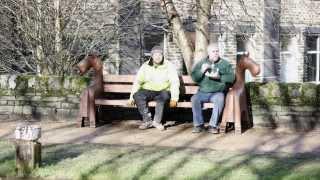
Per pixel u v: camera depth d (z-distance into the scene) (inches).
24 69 534.9
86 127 388.5
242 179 246.1
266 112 379.6
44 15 495.8
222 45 684.1
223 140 340.8
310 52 792.3
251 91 381.4
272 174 253.4
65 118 411.8
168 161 276.8
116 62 593.3
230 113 361.7
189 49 443.2
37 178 258.2
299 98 375.2
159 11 631.8
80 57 526.0
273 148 316.2
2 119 417.1
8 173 262.4
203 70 364.5
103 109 412.2
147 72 381.4
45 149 306.3
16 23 514.6
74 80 412.2
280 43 755.4
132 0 581.3
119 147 314.7
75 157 286.2
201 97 366.6
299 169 261.4
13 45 521.3
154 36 639.1
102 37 544.1
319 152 304.0
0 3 506.0
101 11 544.4
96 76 400.5
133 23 606.9
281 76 767.7
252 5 712.4
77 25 510.9
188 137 350.9
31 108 415.5
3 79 420.2
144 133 365.1
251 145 325.1
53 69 502.6
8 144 317.1
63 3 499.2
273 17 737.0
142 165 269.0
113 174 255.3
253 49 724.7
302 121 375.6
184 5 631.8
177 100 374.9
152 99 382.0
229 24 671.1
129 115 413.7
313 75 793.6
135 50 613.6
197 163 272.7
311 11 781.3
